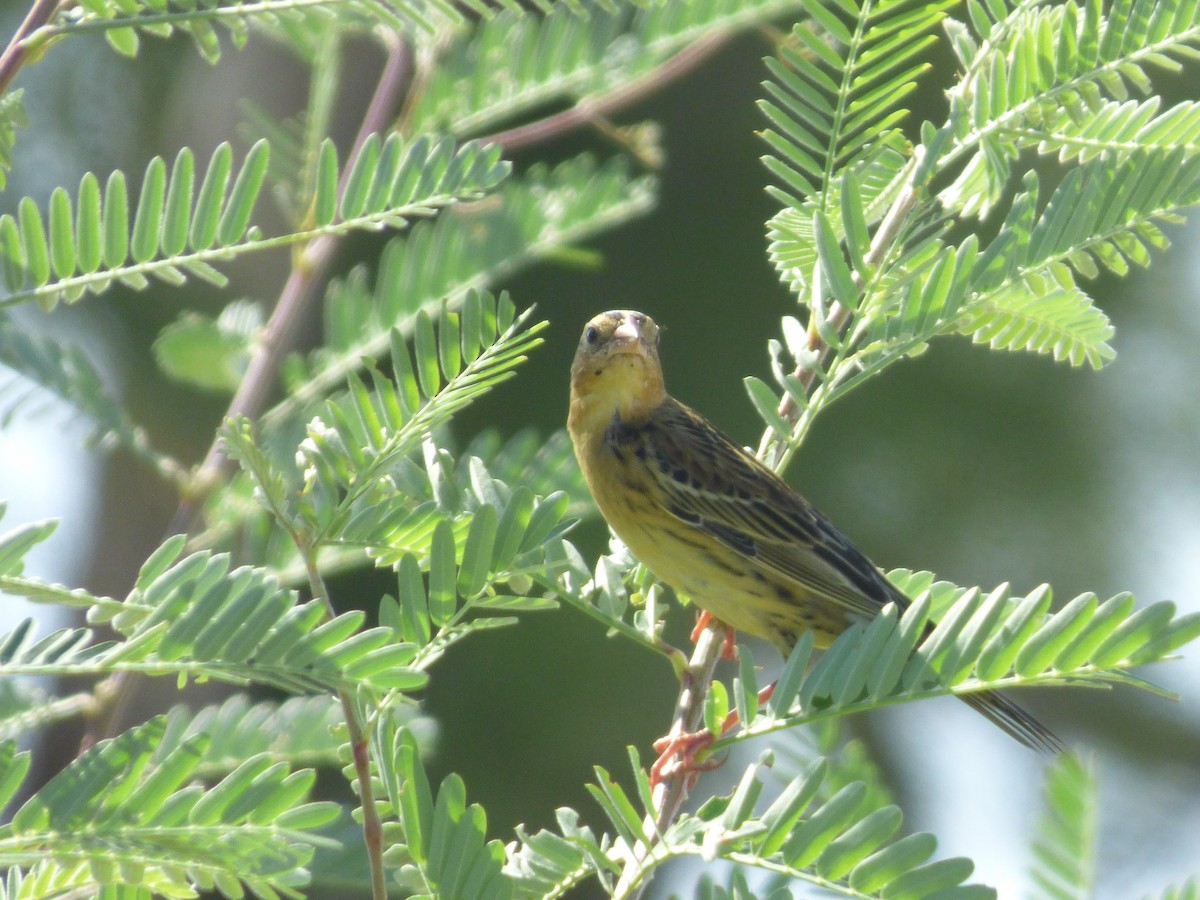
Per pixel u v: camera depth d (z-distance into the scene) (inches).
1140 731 782.5
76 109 743.1
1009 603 216.5
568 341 794.2
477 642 751.1
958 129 268.8
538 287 799.7
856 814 199.9
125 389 730.8
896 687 219.1
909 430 754.8
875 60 283.0
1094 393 757.9
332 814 181.5
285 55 743.1
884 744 699.4
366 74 647.8
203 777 260.8
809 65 285.7
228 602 181.3
